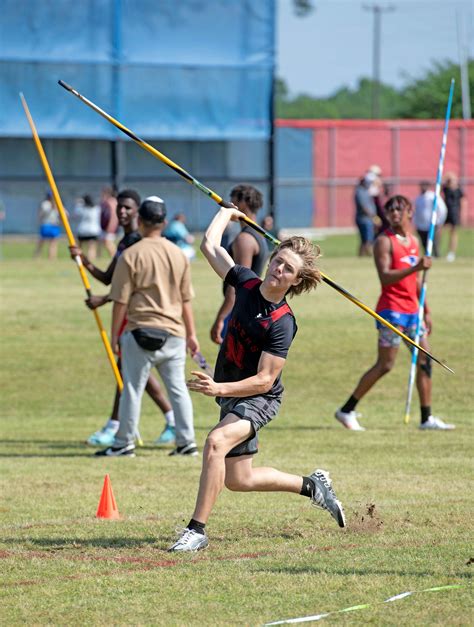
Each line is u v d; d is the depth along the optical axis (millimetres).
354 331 35844
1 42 66875
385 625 10078
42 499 16625
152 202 20266
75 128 68500
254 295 12844
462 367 30734
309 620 10234
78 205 64750
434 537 13672
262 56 71062
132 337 20109
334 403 27250
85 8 67938
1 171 78750
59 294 44281
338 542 13484
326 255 62812
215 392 12500
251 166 85812
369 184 61062
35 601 11016
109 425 22297
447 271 51062
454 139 98250
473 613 10398
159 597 11109
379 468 18938
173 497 16719
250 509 15852
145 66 69312
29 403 27828
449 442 21750
